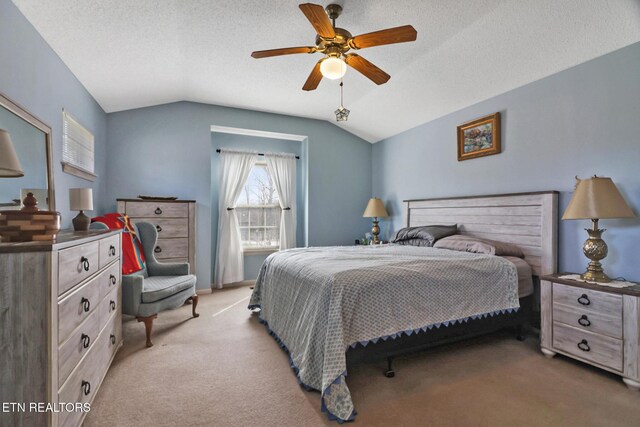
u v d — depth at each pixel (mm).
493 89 3102
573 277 2271
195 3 2072
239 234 4629
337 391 1603
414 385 1905
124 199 3449
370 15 2281
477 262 2369
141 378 1962
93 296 1631
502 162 3129
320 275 1998
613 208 2018
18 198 1744
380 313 1881
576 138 2523
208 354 2309
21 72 1821
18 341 1126
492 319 2396
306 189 4859
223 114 4246
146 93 3467
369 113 4324
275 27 2393
